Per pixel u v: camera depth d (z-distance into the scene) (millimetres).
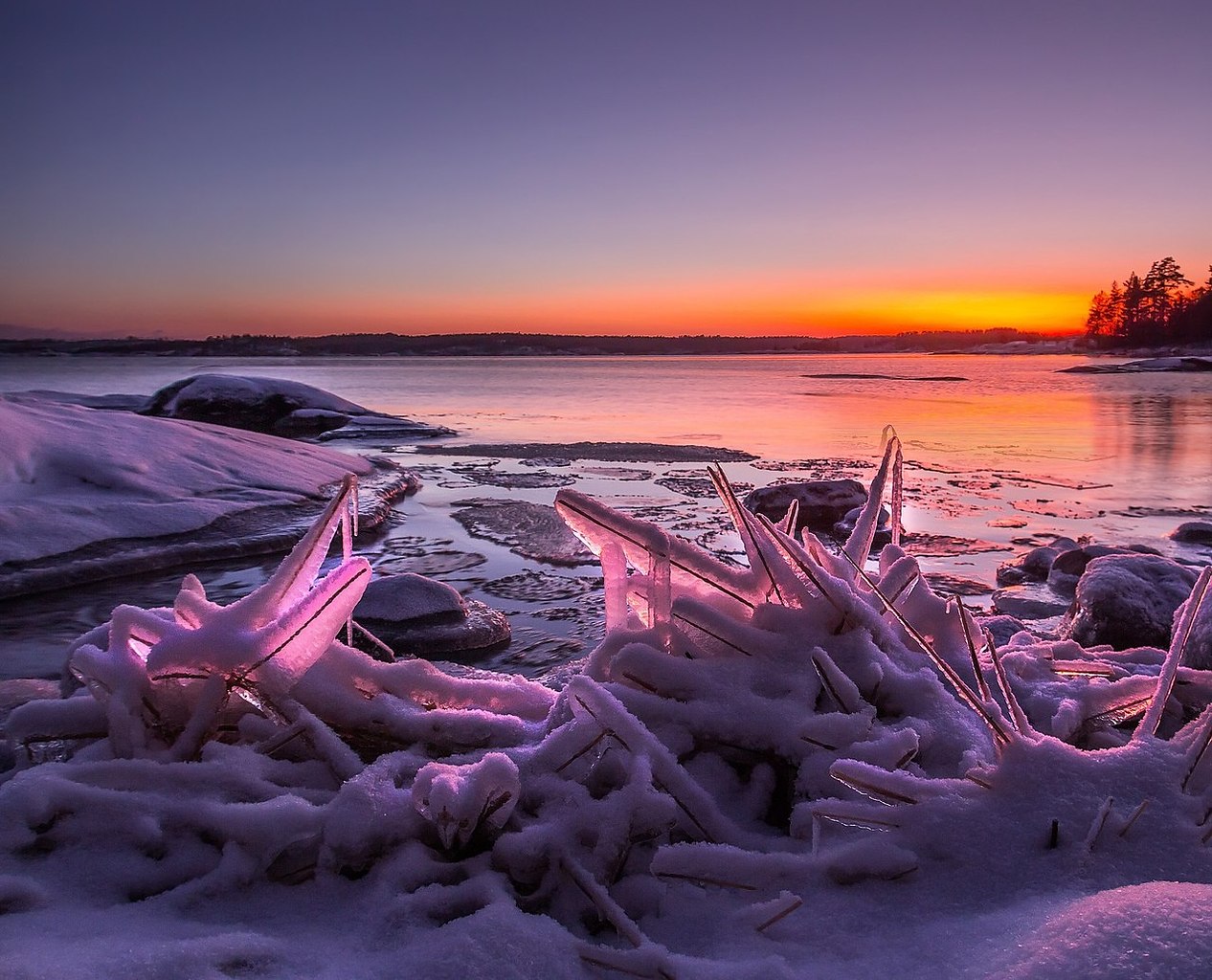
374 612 5496
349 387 53719
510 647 5492
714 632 1755
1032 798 1311
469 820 1275
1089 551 7320
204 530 8555
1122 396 40438
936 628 2066
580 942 1082
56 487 9125
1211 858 1208
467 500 11570
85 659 1686
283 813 1316
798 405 34750
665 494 12156
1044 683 1952
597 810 1328
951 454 17438
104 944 1039
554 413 29938
